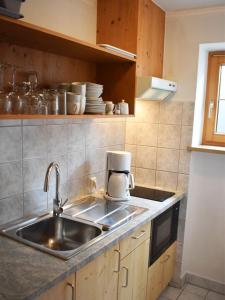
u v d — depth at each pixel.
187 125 2.56
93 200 2.27
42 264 1.33
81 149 2.26
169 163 2.68
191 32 2.47
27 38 1.49
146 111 2.72
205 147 2.57
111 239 1.60
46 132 1.93
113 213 2.00
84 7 2.11
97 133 2.42
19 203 1.79
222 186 2.60
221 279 2.71
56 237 1.91
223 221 2.64
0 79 1.51
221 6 2.34
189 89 2.53
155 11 2.34
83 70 2.14
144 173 2.80
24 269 1.29
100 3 2.21
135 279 1.97
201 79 2.60
